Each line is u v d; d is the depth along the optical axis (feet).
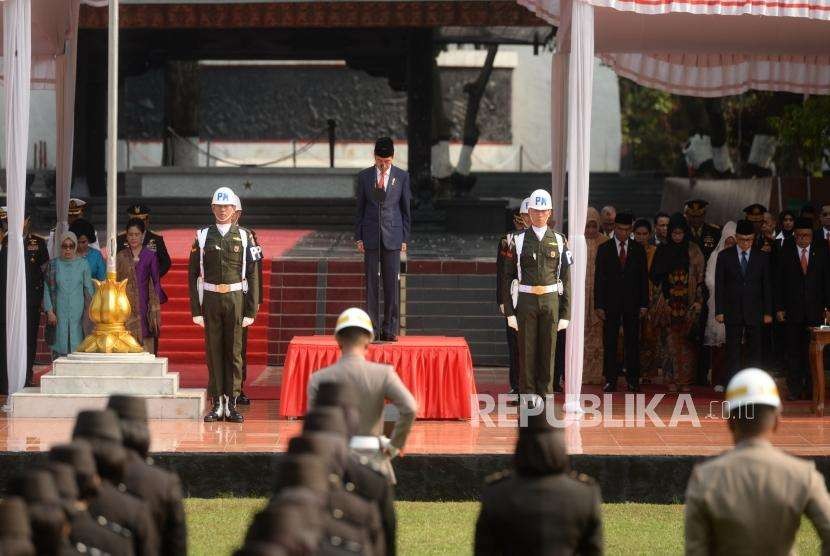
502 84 469.16
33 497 56.29
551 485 60.29
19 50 142.20
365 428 84.48
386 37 307.58
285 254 220.64
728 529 61.41
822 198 238.48
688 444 124.06
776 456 62.13
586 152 142.41
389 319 140.26
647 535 103.60
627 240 163.53
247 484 116.47
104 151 313.53
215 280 134.82
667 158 421.18
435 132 331.36
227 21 282.36
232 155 468.75
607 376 164.14
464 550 97.86
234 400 136.98
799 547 102.17
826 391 160.76
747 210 171.12
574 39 142.00
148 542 63.41
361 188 140.15
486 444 122.93
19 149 142.41
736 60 210.79
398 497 116.98
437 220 300.81
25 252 158.71
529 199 142.51
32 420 134.92
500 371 191.21
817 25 178.19
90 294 158.92
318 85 469.98
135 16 282.15
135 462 65.00
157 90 462.19
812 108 248.93
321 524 51.85
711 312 165.17
